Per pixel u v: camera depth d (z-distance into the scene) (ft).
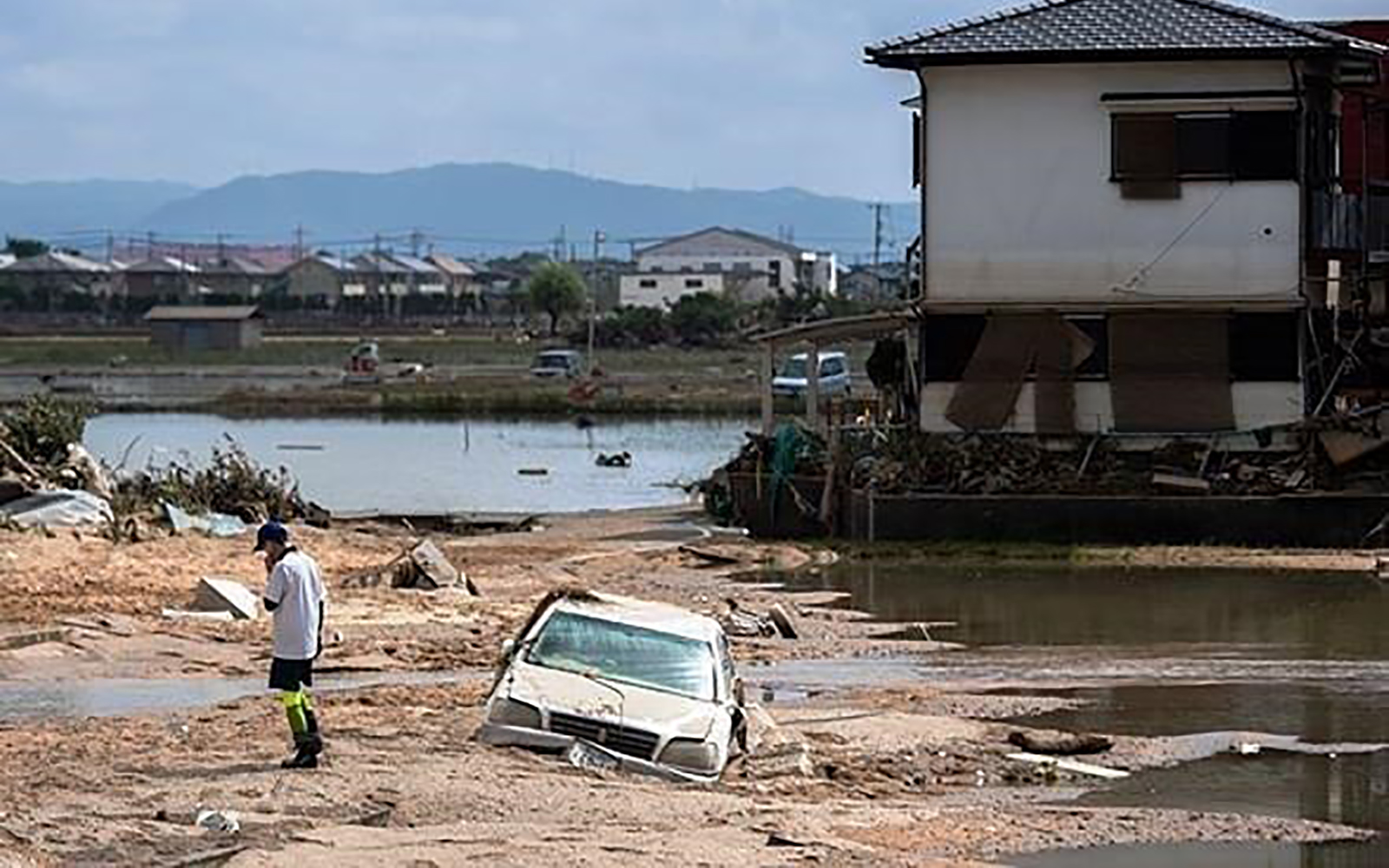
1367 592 145.48
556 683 81.20
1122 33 182.19
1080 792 81.87
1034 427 182.09
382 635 122.11
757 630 127.44
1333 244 184.24
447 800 70.13
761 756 84.43
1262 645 122.83
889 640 124.98
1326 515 167.63
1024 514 169.58
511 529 191.93
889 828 72.08
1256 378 180.65
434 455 297.12
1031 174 183.01
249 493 187.11
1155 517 168.86
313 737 75.51
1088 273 182.29
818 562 162.71
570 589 97.50
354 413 392.88
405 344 623.77
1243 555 163.73
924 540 169.99
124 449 288.71
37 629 117.29
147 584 137.18
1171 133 181.47
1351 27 214.07
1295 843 72.38
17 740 83.20
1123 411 181.06
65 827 63.67
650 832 66.90
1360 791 82.23
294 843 62.18
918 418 184.65
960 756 88.33
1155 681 109.81
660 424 366.02
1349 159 206.80
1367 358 184.75
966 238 183.83
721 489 196.75
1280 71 181.06
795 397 321.32
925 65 182.91
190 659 111.55
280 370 521.65
